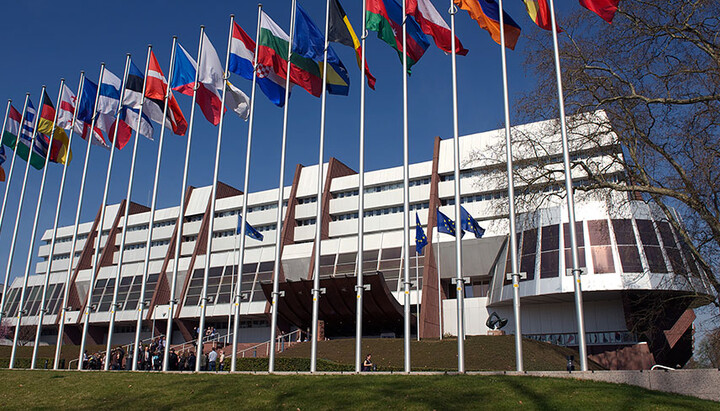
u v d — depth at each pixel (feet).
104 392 62.23
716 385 52.90
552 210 150.20
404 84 78.59
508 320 165.58
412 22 84.38
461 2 78.79
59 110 114.01
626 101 84.43
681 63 77.71
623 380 56.85
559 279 139.33
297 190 223.51
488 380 56.65
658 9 75.15
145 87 102.89
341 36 87.56
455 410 47.44
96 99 108.88
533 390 51.90
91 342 232.12
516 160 94.73
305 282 148.97
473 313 170.81
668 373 55.01
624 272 132.46
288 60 88.38
